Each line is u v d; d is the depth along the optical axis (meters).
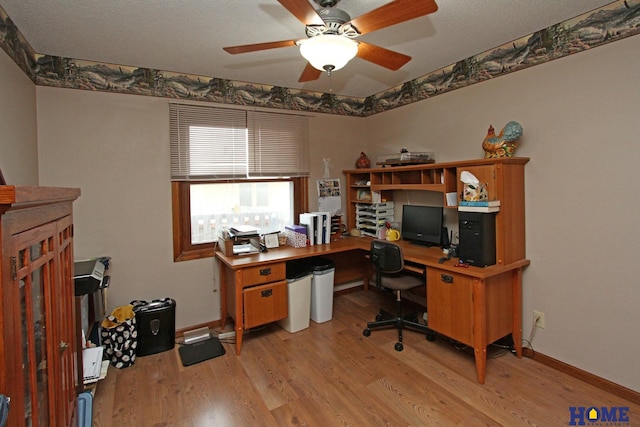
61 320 1.27
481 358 2.30
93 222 2.77
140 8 1.92
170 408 2.12
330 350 2.80
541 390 2.22
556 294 2.41
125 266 2.90
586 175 2.21
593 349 2.24
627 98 2.01
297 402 2.16
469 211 2.46
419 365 2.55
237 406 2.13
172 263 3.10
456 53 2.75
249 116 3.38
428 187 3.02
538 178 2.47
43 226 1.05
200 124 3.14
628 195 2.04
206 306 3.27
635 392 2.06
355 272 4.10
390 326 3.20
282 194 3.73
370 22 1.59
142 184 2.94
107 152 2.79
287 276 3.10
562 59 2.28
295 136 3.68
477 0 1.94
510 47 2.55
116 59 2.69
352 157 4.10
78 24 2.10
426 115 3.31
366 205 3.91
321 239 3.54
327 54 1.72
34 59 2.49
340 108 3.97
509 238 2.46
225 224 3.41
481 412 2.03
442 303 2.56
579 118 2.22
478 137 2.85
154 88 2.94
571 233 2.31
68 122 2.64
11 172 2.04
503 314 2.50
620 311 2.11
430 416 2.00
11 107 2.05
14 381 0.81
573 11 2.11
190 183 3.19
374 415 2.03
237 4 1.90
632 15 1.96
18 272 0.85
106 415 2.05
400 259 2.80
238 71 3.01
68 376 1.38
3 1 1.82
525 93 2.50
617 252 2.10
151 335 2.79
